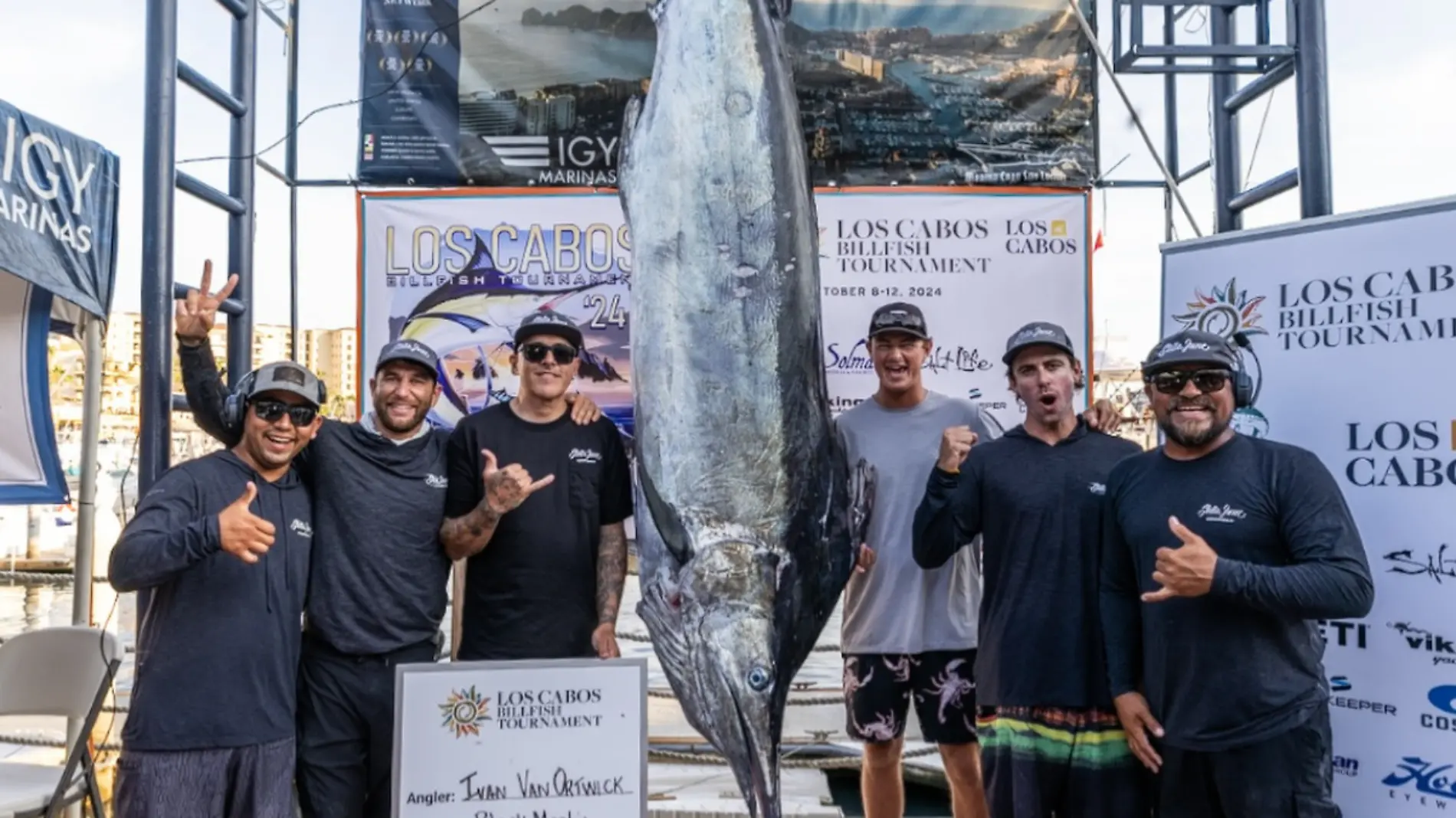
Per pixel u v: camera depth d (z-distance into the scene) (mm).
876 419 3014
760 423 2424
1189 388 2215
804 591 2457
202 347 2584
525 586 2484
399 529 2449
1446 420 2479
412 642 2436
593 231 3600
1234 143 3492
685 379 2422
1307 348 2723
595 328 3588
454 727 2160
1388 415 2570
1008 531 2496
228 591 2264
